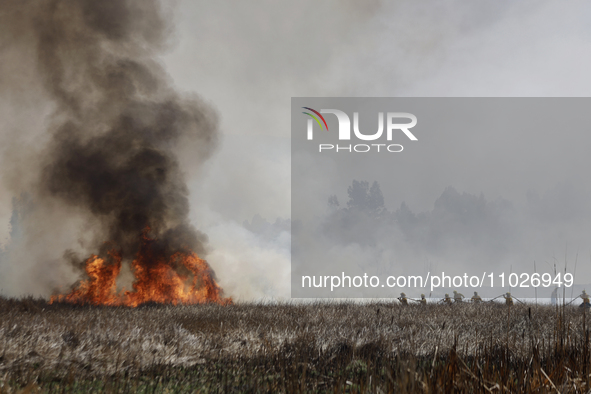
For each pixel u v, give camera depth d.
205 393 4.10
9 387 3.69
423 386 2.96
